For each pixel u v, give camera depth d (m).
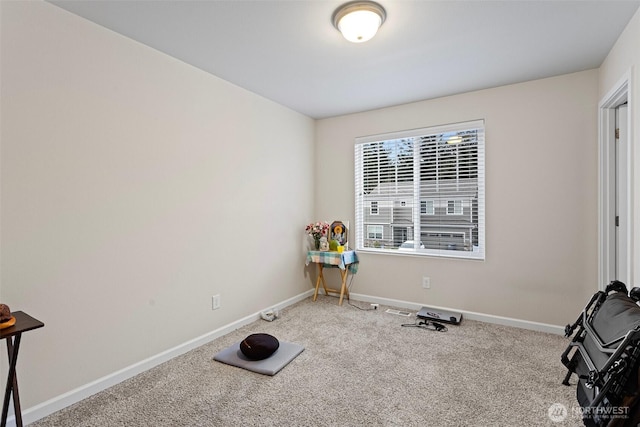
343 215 4.16
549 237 2.98
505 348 2.65
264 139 3.46
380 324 3.21
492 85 3.12
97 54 2.05
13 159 1.71
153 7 1.87
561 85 2.89
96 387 2.05
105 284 2.11
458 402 1.93
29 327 1.41
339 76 2.90
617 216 2.60
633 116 2.00
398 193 3.80
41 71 1.80
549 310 2.99
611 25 2.09
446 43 2.31
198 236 2.74
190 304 2.68
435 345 2.71
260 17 1.98
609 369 1.15
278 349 2.60
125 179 2.22
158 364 2.42
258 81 3.02
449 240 3.51
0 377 1.68
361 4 1.83
